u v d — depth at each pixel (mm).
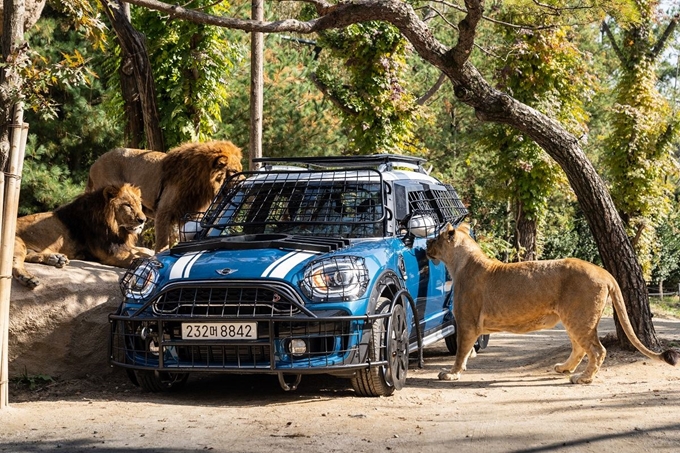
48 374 7480
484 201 29938
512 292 7273
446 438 5273
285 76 21812
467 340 7641
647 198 23250
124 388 7387
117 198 8422
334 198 7715
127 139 14984
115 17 13789
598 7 8883
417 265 7754
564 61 18953
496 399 6594
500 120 8625
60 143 20594
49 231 8164
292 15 28500
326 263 6332
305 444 5145
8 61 6559
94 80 20109
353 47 17406
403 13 8164
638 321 8594
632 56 23156
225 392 7090
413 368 8586
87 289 7699
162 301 6398
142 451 5027
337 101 17828
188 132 14906
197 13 7574
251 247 6746
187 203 9367
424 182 8898
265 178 8125
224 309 6238
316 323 6172
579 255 31812
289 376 7742
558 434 5316
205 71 15008
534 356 9156
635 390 6805
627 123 22984
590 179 8602
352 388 7137
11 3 6711
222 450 5035
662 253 32344
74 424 5727
